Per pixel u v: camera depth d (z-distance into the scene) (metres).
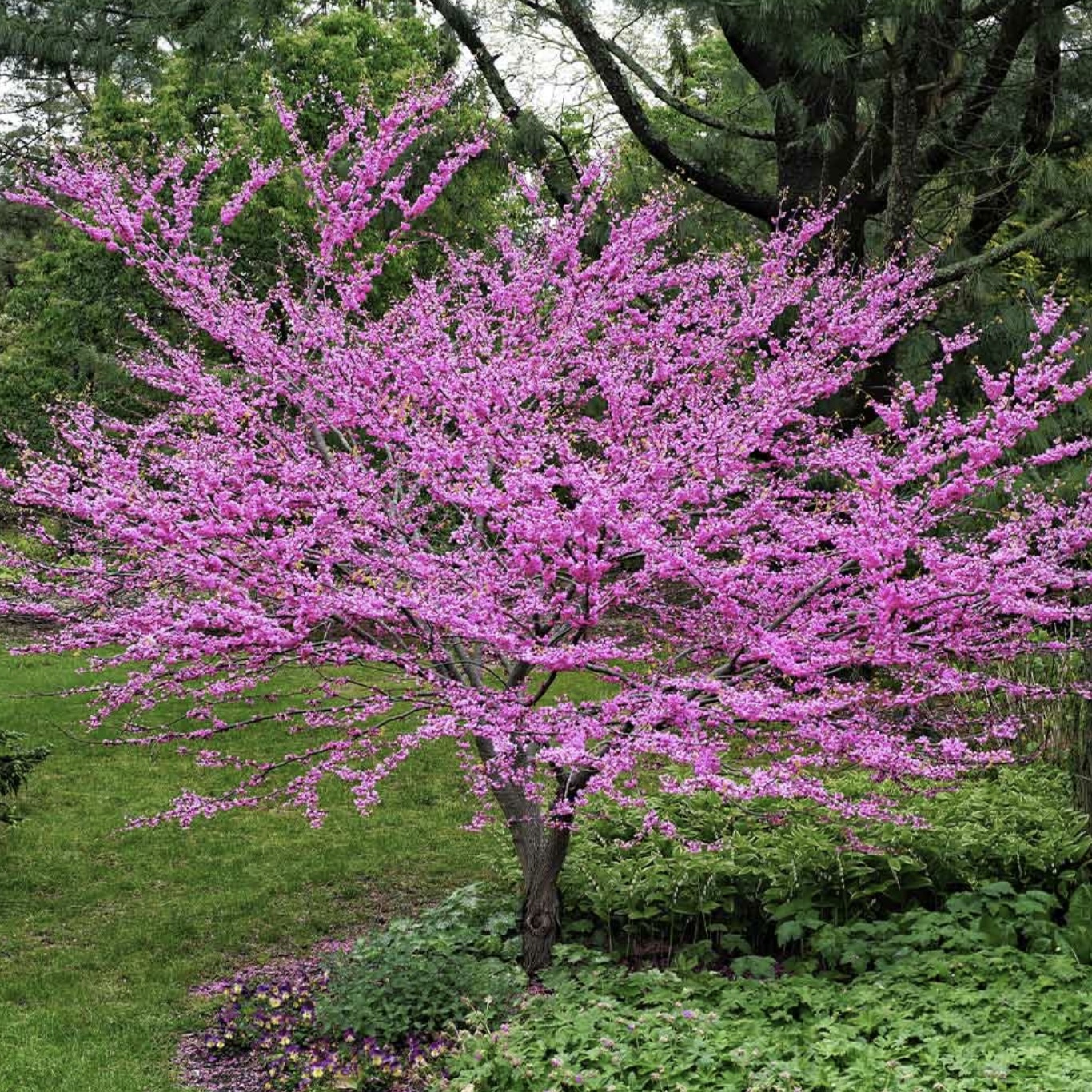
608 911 5.74
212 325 5.99
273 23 16.83
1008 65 11.02
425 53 16.91
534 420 5.57
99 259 15.77
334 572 5.96
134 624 4.87
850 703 4.72
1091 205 10.40
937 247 9.85
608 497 4.54
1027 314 9.90
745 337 6.55
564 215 6.84
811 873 5.78
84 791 8.97
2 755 7.39
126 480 5.25
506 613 4.93
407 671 5.09
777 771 4.73
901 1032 4.41
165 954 6.16
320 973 5.77
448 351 5.79
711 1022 4.66
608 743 4.98
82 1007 5.50
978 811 6.62
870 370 9.71
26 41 20.00
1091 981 4.79
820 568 5.45
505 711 4.88
